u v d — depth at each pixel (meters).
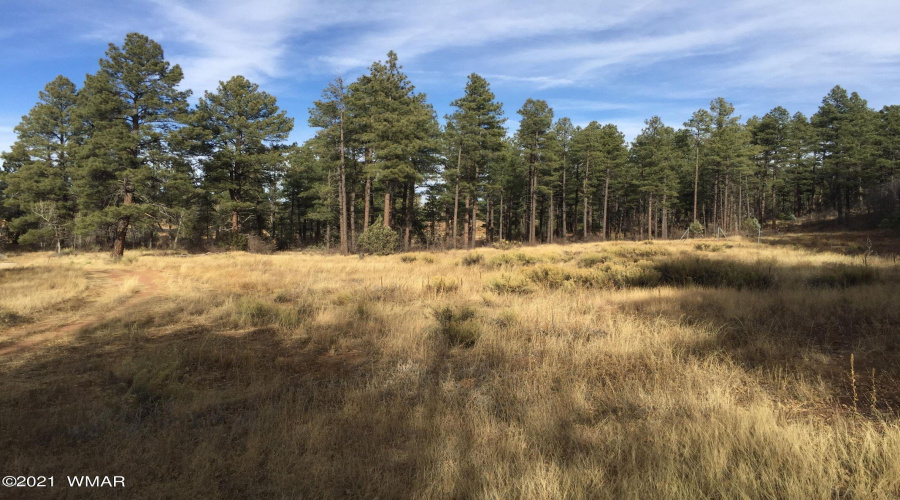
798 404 3.92
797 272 11.55
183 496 2.76
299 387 5.02
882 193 39.16
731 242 30.86
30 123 37.81
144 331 7.98
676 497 2.57
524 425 3.74
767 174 55.84
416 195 50.44
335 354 6.48
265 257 27.17
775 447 3.00
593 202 67.75
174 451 3.41
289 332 7.83
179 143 32.47
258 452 3.34
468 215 43.66
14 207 40.28
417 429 3.76
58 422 3.95
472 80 40.09
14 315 9.04
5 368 5.75
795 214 60.16
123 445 3.51
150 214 32.25
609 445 3.27
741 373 4.71
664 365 5.05
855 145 44.75
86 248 40.69
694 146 54.88
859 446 2.98
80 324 8.82
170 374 5.19
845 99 51.31
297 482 2.94
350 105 33.84
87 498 2.78
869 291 7.96
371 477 2.98
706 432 3.27
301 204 54.94
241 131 38.31
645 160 50.78
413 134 35.16
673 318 7.16
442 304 9.31
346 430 3.75
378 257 24.59
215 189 38.25
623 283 11.26
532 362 5.61
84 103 36.03
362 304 9.48
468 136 39.06
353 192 39.22
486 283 11.91
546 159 47.25
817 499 2.50
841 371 4.61
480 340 6.62
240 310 9.51
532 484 2.71
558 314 8.00
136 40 30.84
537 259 18.53
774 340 5.72
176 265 21.64
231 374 5.57
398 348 6.52
